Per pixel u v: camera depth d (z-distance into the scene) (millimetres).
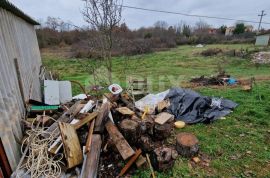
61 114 3518
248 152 3154
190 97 4688
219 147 3285
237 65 13727
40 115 3186
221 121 4238
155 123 3449
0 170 2053
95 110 3340
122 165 2703
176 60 16438
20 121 2920
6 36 3146
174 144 3340
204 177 2629
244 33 32625
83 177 2189
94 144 2604
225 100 5195
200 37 29406
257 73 10750
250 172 2715
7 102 2510
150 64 14344
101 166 2689
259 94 5719
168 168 2662
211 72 11461
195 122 4176
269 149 3236
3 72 2590
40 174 2213
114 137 2779
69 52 18875
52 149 2402
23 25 4914
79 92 6668
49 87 4926
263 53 15867
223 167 2818
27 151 2502
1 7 3129
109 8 4785
